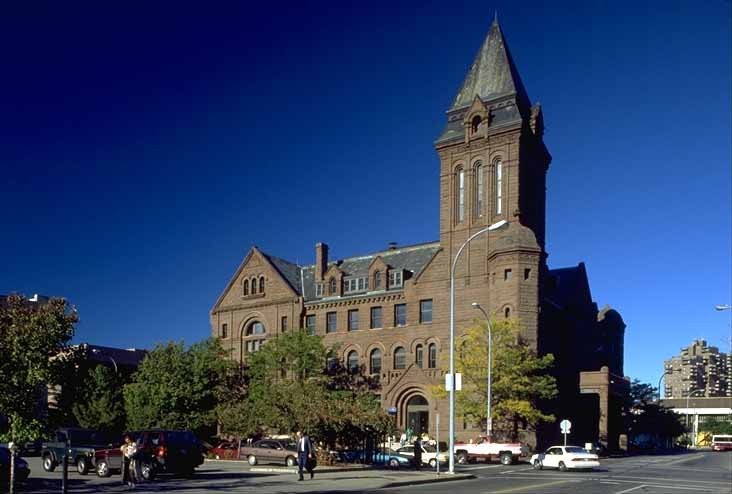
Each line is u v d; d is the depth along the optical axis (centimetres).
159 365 5212
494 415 5316
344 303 6938
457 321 6244
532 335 5788
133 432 2980
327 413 3784
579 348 7225
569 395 6675
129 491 2358
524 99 6619
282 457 3931
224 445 5006
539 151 6650
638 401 9562
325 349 6197
